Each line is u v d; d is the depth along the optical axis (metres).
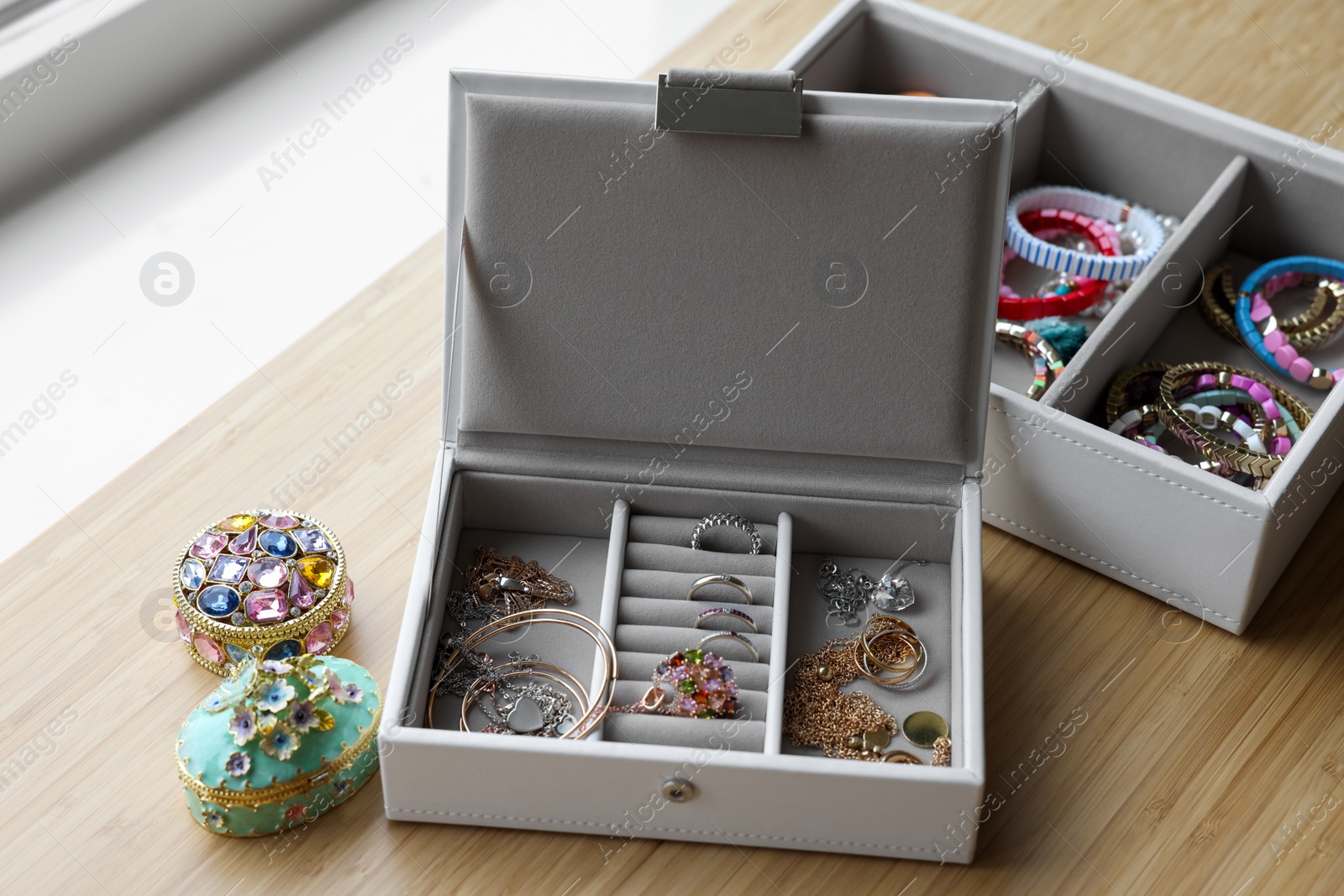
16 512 0.71
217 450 0.69
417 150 0.85
